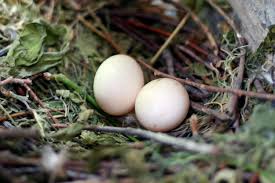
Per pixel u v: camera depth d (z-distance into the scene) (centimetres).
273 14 28
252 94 26
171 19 36
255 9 29
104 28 35
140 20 37
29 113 28
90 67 32
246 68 29
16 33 31
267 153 21
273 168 21
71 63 32
